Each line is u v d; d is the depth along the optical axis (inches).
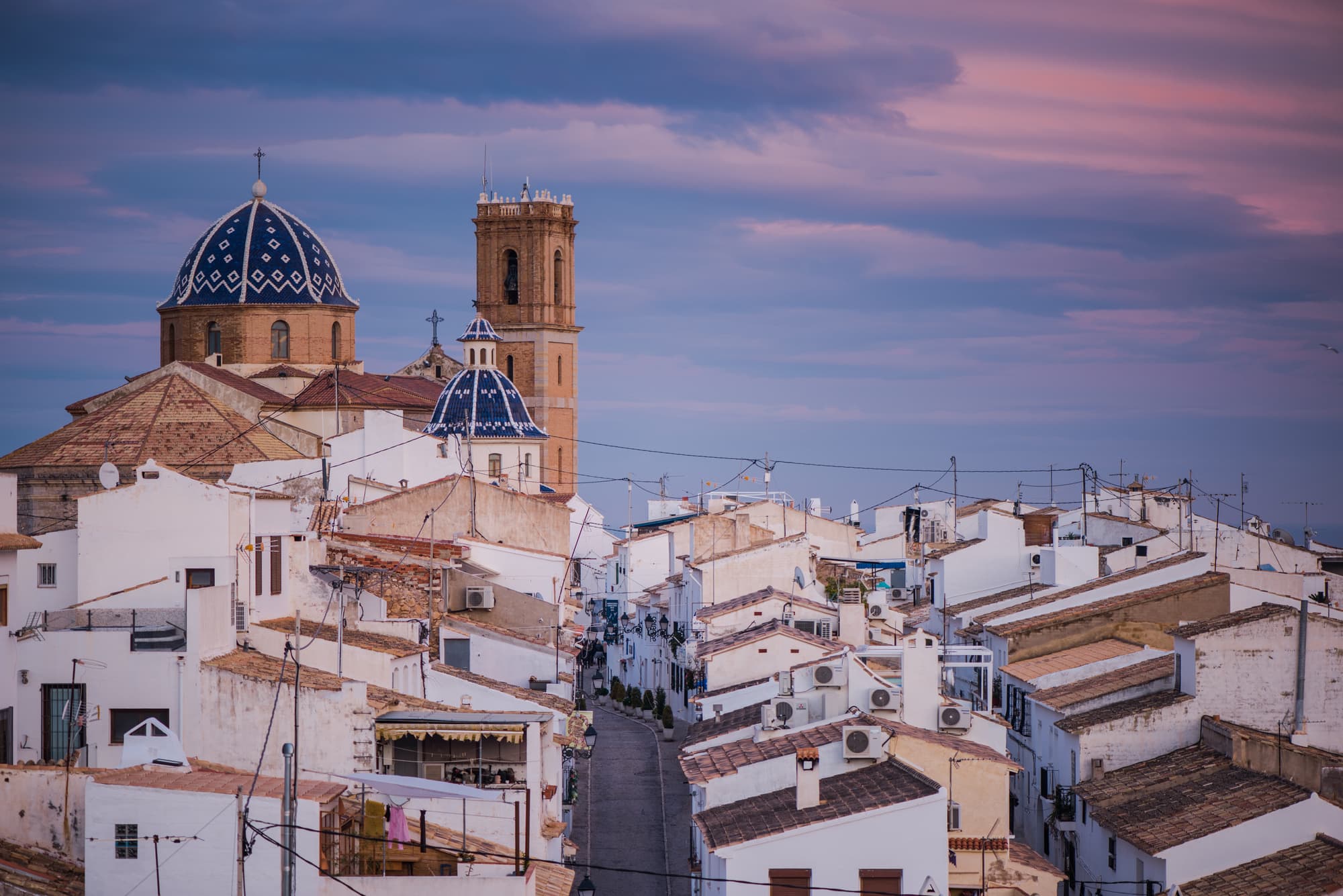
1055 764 2704.2
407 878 1657.2
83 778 1763.0
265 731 1941.4
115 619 2075.5
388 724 1929.1
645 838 2861.7
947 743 2087.8
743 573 3604.8
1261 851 2017.7
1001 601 3673.7
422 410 5772.6
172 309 5831.7
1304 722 2518.5
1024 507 5315.0
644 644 4825.3
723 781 2028.8
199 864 1609.3
